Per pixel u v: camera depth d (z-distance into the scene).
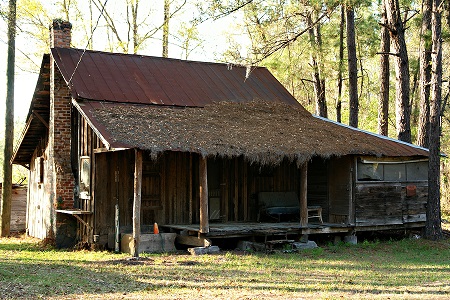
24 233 24.23
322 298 9.80
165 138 15.62
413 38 34.06
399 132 24.03
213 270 13.15
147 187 17.89
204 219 16.09
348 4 20.02
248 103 20.62
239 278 12.03
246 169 19.78
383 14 27.03
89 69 19.14
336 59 32.78
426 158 20.78
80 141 18.36
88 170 17.50
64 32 20.09
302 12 24.14
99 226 17.17
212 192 19.02
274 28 24.14
